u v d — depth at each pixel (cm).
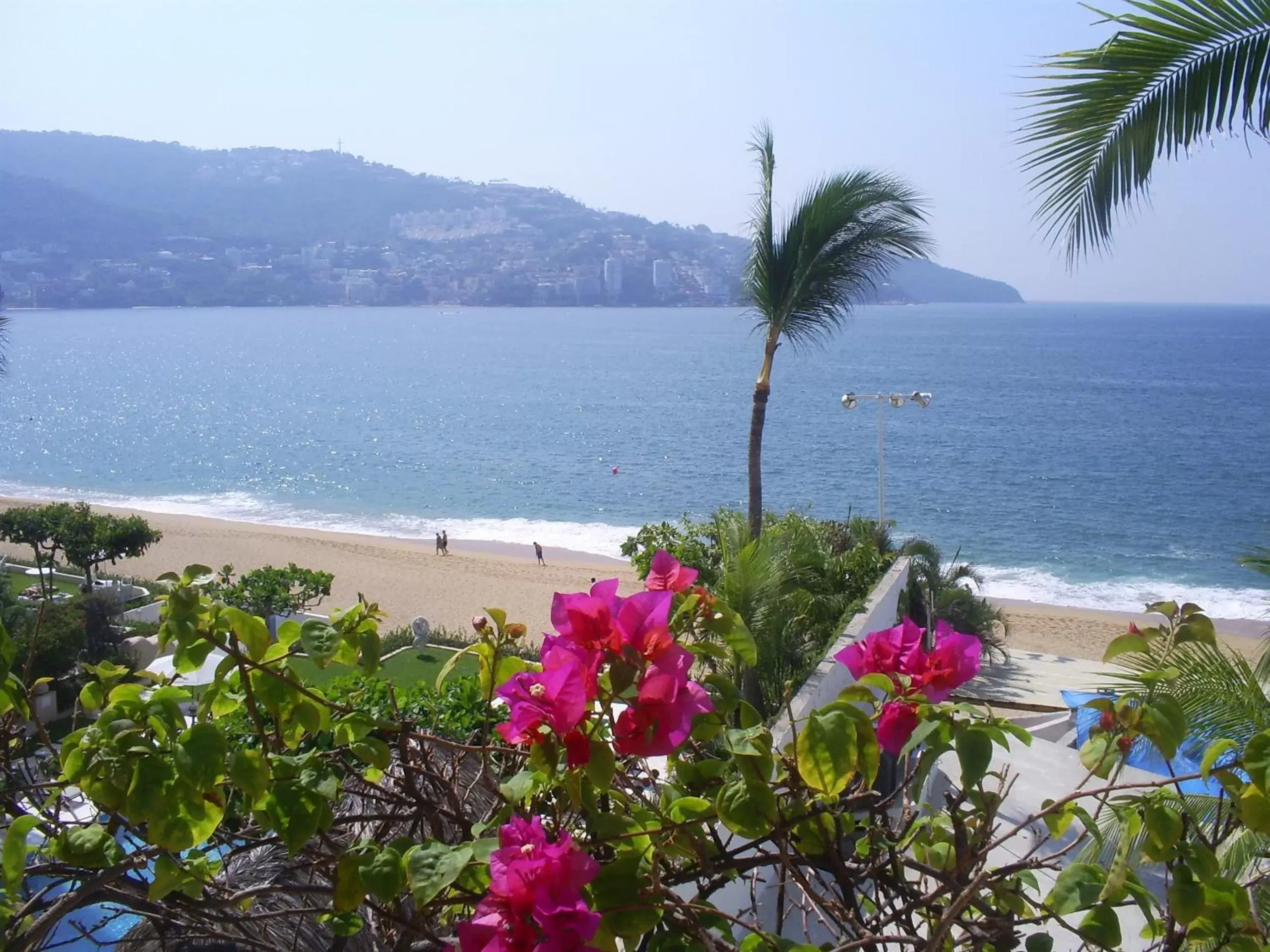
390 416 9856
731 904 445
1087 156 555
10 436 8562
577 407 10569
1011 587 4122
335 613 207
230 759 168
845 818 211
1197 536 4994
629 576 3944
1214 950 194
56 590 2656
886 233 1290
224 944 226
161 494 6222
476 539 4941
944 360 16188
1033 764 938
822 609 1052
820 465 7112
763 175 1295
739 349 19150
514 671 228
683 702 170
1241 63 507
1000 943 185
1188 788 539
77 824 205
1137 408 10206
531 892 151
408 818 213
